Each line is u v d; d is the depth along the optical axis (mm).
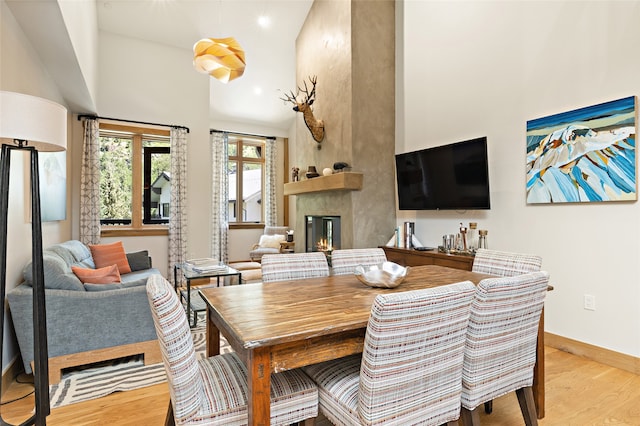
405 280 2102
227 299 1700
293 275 2270
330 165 4793
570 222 2822
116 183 5742
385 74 4594
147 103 5555
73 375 2480
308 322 1356
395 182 4621
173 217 5711
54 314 2381
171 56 5750
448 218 3912
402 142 4527
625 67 2504
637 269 2455
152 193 6023
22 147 1737
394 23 4688
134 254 4707
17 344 2486
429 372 1321
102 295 2525
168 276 5754
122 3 4797
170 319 1204
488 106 3457
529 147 3064
